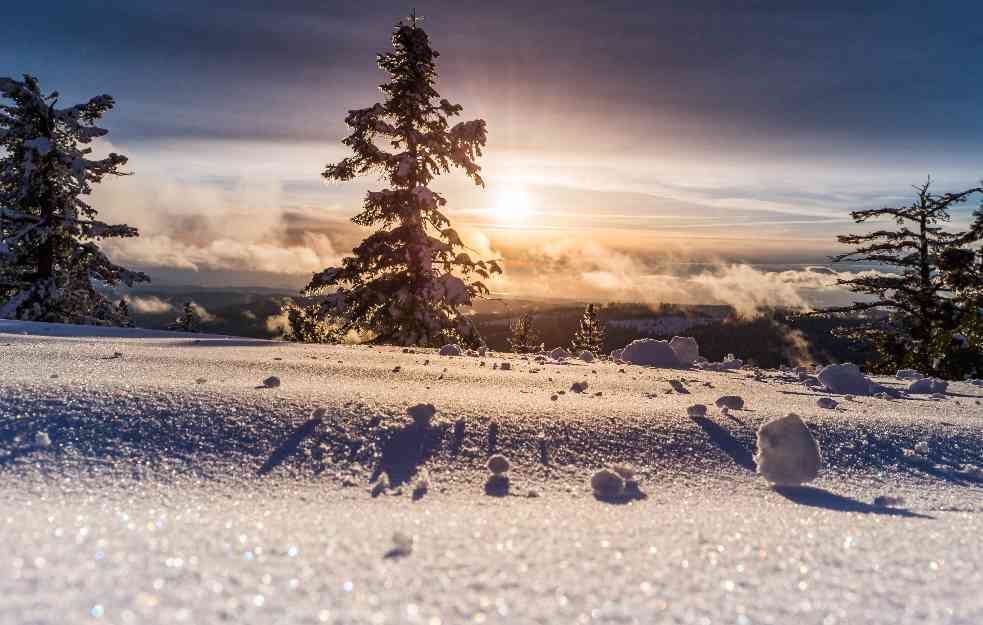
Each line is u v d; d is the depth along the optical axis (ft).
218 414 16.28
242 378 20.99
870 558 8.31
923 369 80.74
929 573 7.74
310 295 75.05
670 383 27.45
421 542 8.54
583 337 216.95
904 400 26.63
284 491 13.05
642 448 16.58
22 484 12.34
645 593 6.79
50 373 19.47
